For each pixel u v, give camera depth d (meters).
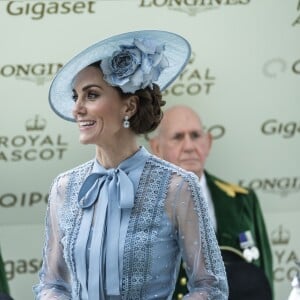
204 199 4.62
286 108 8.46
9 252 8.39
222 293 4.64
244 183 8.50
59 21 8.18
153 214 4.52
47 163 8.34
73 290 4.63
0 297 7.09
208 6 8.29
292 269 8.55
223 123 8.43
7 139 8.28
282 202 8.54
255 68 8.41
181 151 8.05
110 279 4.49
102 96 4.51
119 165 4.61
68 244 4.59
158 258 4.51
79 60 4.49
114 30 8.22
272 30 8.37
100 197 4.59
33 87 8.24
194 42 8.31
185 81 8.36
